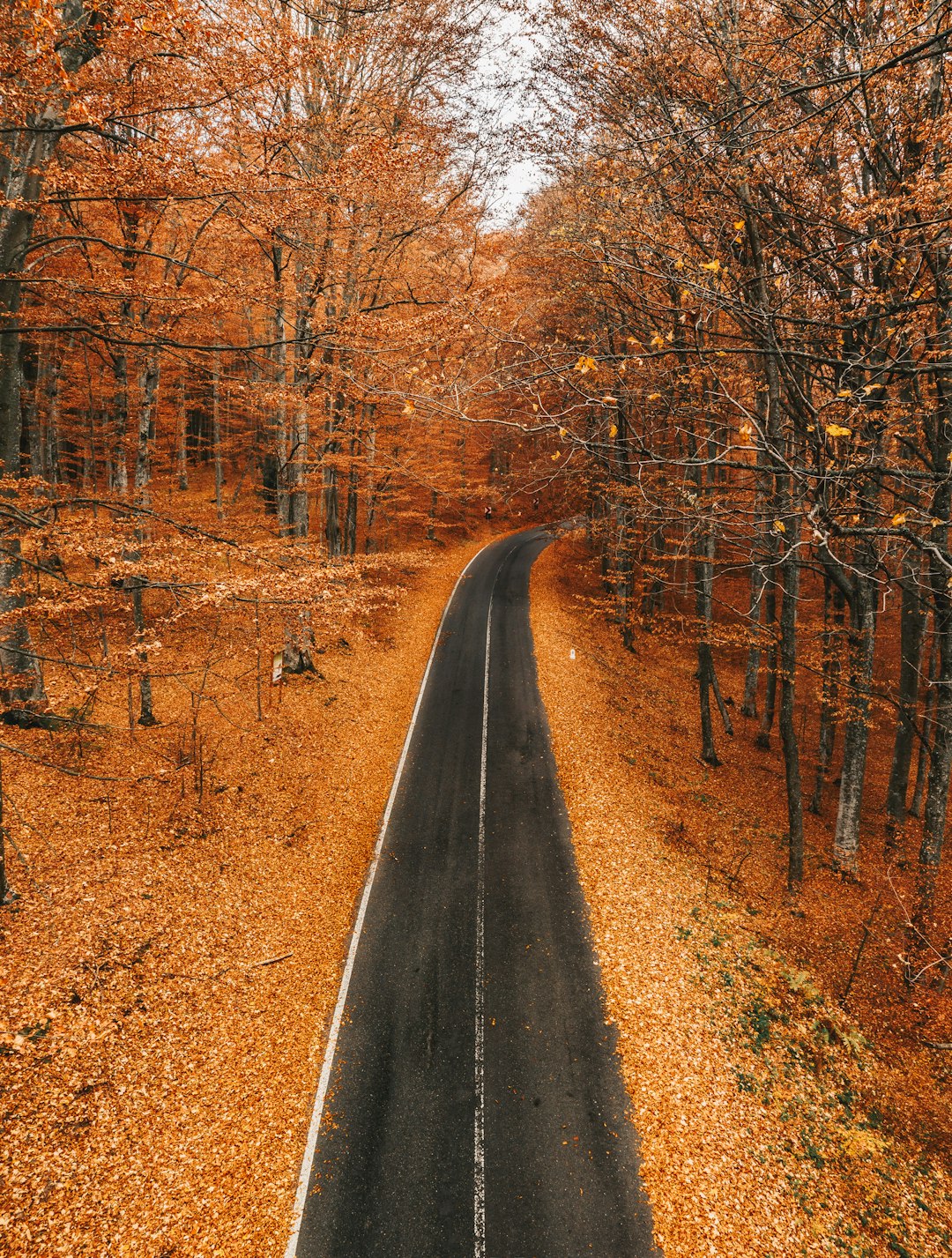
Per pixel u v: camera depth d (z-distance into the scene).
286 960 10.39
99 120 5.44
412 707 20.19
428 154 12.66
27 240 8.62
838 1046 9.66
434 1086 8.77
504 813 14.84
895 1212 7.56
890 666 23.36
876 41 5.79
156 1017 8.82
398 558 15.02
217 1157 7.62
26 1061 7.67
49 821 11.10
